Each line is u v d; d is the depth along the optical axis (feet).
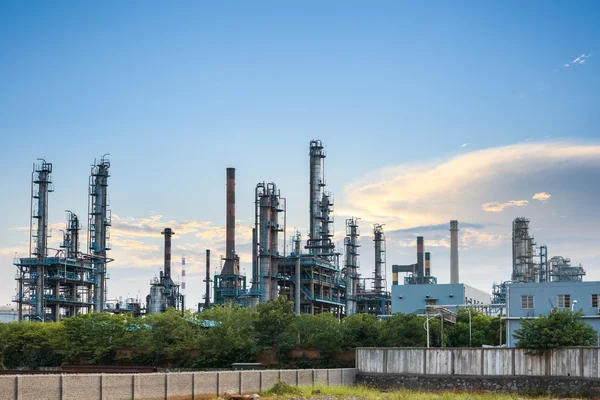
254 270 631.97
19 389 180.86
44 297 606.96
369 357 315.37
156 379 216.54
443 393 271.69
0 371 324.39
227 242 637.30
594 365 270.46
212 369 401.70
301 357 412.36
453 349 298.97
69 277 626.64
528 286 377.09
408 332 400.47
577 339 284.20
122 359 445.37
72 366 382.63
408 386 304.30
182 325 441.27
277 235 627.05
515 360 286.25
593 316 360.69
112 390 203.41
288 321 432.66
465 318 459.73
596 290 365.20
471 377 293.02
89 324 456.45
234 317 449.89
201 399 227.61
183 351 437.17
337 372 302.45
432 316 378.53
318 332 412.77
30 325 488.02
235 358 423.64
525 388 280.92
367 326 406.82
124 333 455.63
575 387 271.90
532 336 284.41
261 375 258.37
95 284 654.94
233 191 643.45
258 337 430.61
